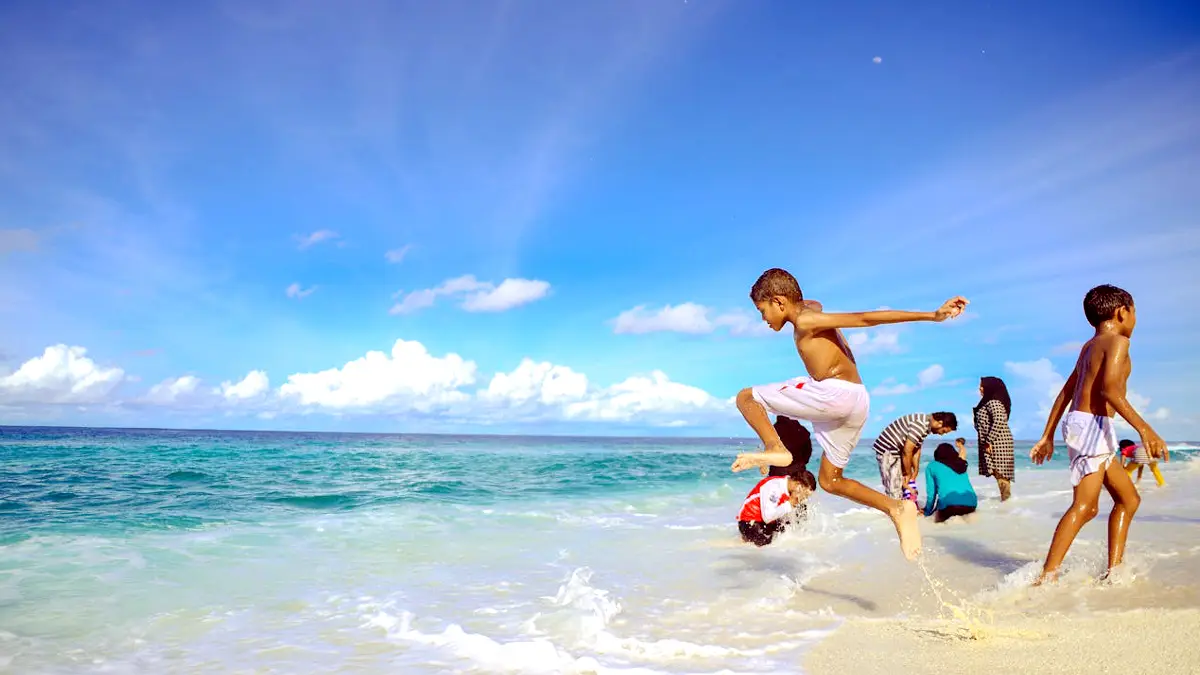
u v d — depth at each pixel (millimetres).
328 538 6461
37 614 3912
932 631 3355
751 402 3932
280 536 6539
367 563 5371
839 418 3691
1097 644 2984
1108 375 4168
